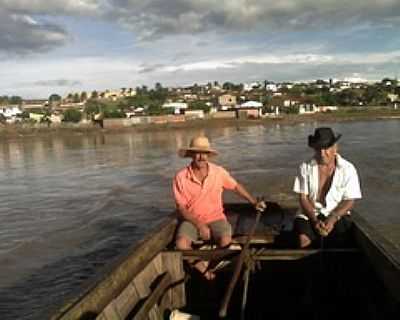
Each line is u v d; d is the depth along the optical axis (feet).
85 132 298.35
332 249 14.39
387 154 100.42
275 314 15.12
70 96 555.69
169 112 342.85
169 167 96.43
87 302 9.77
